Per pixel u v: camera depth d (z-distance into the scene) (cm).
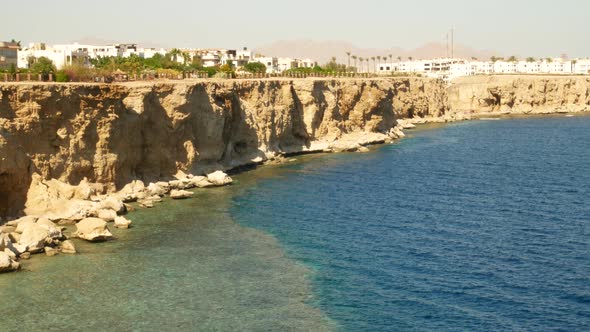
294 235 5781
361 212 6756
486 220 6450
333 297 4309
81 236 5488
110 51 19712
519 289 4447
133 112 7350
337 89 12656
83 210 6075
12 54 13462
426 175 9275
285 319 3953
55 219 5944
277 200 7244
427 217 6575
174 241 5503
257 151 10075
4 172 5775
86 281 4497
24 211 5953
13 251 4897
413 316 4009
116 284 4456
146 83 7950
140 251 5200
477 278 4675
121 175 7150
